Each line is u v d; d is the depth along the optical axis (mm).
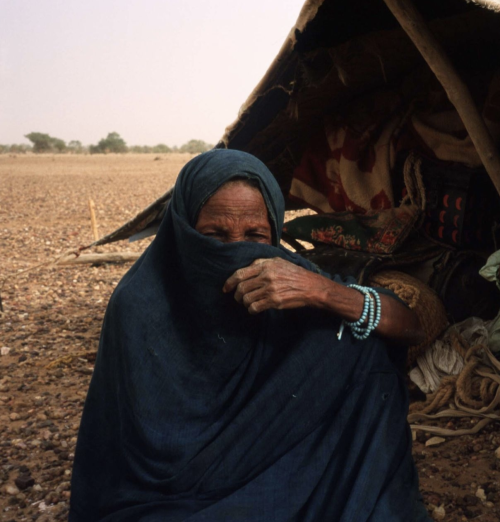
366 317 2273
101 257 10469
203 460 2152
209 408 2246
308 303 2164
